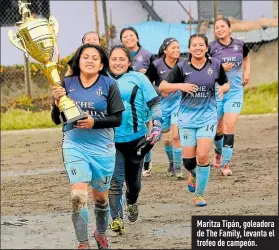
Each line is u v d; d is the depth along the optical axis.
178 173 12.29
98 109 7.28
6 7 23.78
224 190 11.07
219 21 12.67
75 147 7.26
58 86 7.27
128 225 8.98
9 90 21.20
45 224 9.21
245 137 16.89
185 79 9.80
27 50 7.56
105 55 7.36
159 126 8.52
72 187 7.21
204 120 9.79
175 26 23.98
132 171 8.53
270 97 21.59
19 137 18.08
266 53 22.64
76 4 24.28
